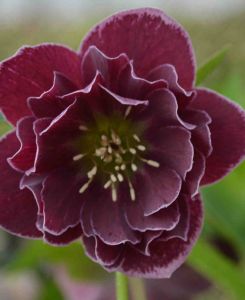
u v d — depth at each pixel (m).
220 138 0.25
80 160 0.26
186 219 0.25
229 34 0.62
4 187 0.25
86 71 0.24
